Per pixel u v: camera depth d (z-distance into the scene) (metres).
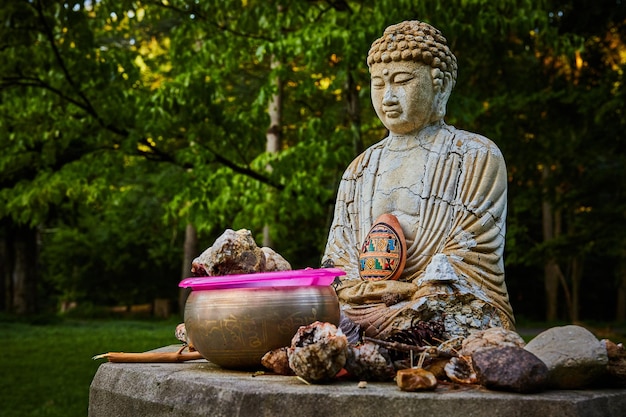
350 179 4.05
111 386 3.15
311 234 19.98
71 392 9.02
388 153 3.94
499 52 9.73
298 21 8.20
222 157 8.22
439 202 3.66
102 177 9.08
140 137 7.77
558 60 11.93
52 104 8.20
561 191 13.83
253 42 8.49
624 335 14.13
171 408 2.78
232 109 10.30
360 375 2.82
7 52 7.38
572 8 9.79
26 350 13.08
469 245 3.52
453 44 7.46
